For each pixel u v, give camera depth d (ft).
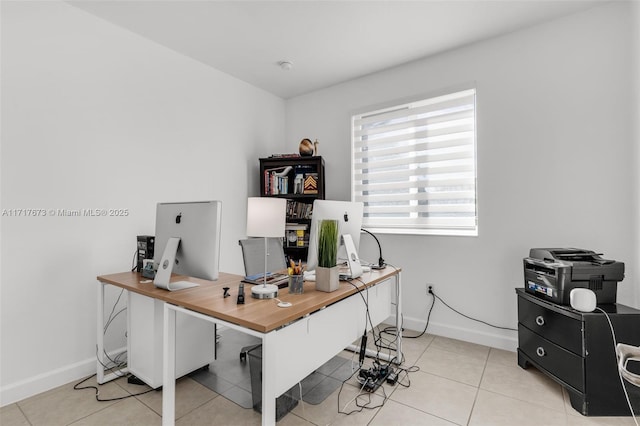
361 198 11.73
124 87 8.33
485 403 6.29
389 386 6.91
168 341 5.48
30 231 6.77
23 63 6.68
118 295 8.14
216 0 7.26
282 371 4.49
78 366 7.37
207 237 5.53
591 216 7.64
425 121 10.33
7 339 6.47
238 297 5.11
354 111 11.59
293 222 12.33
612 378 5.85
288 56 9.89
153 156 8.95
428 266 10.03
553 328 6.61
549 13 7.84
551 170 8.13
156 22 8.08
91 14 7.72
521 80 8.53
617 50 7.34
